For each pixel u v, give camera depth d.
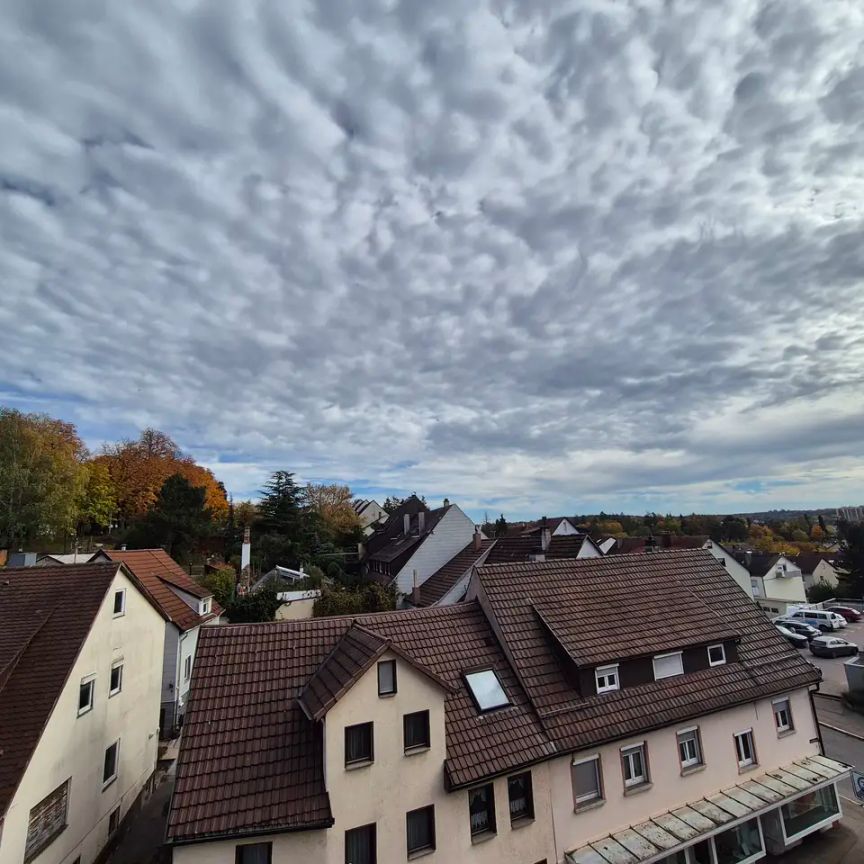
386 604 38.62
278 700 13.77
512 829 13.52
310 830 11.35
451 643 16.72
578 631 17.55
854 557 65.38
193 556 59.75
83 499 60.41
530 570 19.92
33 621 17.22
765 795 16.50
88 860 17.09
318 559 63.28
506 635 17.14
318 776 12.10
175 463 78.25
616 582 20.69
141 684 22.28
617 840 14.46
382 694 12.68
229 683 14.01
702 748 16.84
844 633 47.88
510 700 15.38
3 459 50.59
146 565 32.44
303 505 71.88
